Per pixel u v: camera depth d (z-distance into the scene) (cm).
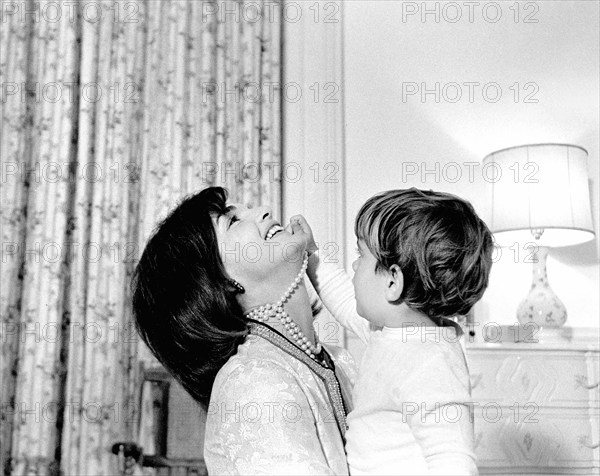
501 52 291
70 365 253
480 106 287
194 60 281
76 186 265
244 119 279
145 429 237
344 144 282
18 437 246
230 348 119
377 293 112
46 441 247
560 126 287
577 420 233
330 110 280
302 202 273
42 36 270
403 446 102
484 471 229
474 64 290
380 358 108
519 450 230
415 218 108
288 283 123
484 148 285
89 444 250
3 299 251
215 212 125
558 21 294
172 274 121
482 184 282
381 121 284
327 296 137
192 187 273
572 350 237
